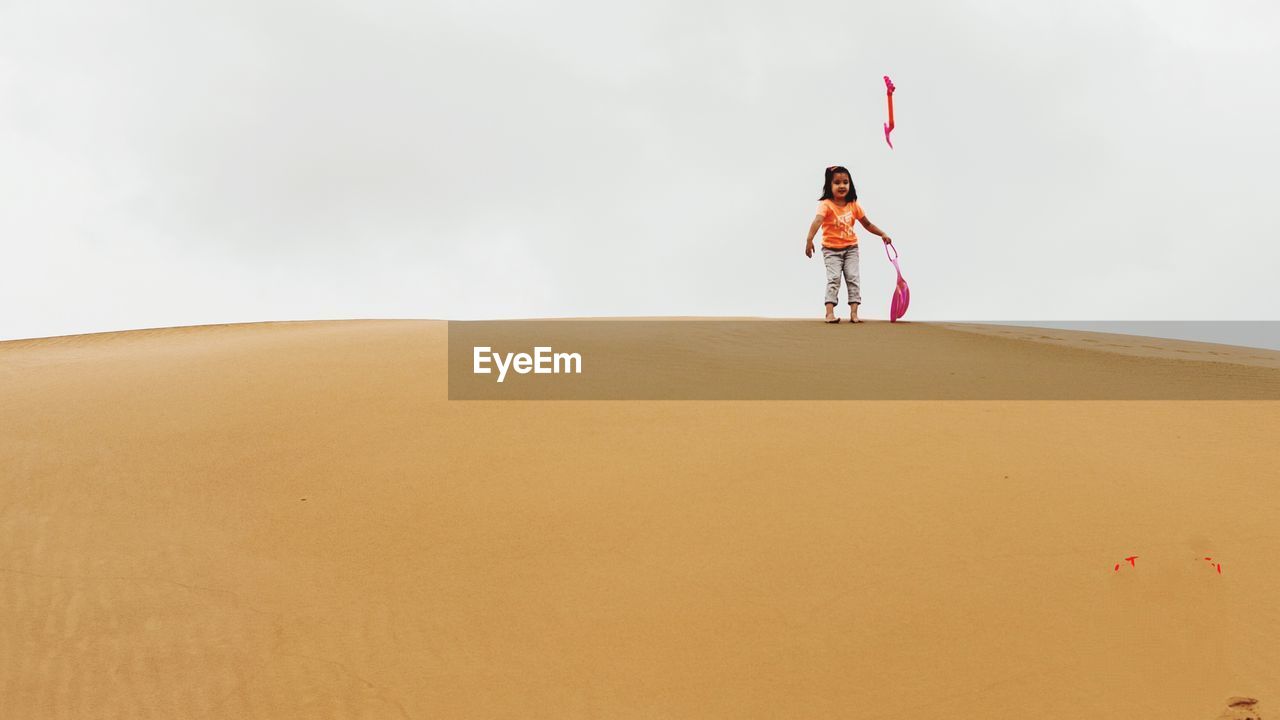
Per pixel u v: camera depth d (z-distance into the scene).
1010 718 2.87
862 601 3.48
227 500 4.76
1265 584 3.41
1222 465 4.57
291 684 3.30
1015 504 4.16
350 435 5.59
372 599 3.76
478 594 3.74
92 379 7.65
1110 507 4.09
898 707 2.96
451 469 4.95
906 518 4.07
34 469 5.30
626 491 4.53
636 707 3.07
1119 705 2.88
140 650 3.55
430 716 3.10
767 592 3.58
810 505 4.25
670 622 3.46
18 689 3.38
